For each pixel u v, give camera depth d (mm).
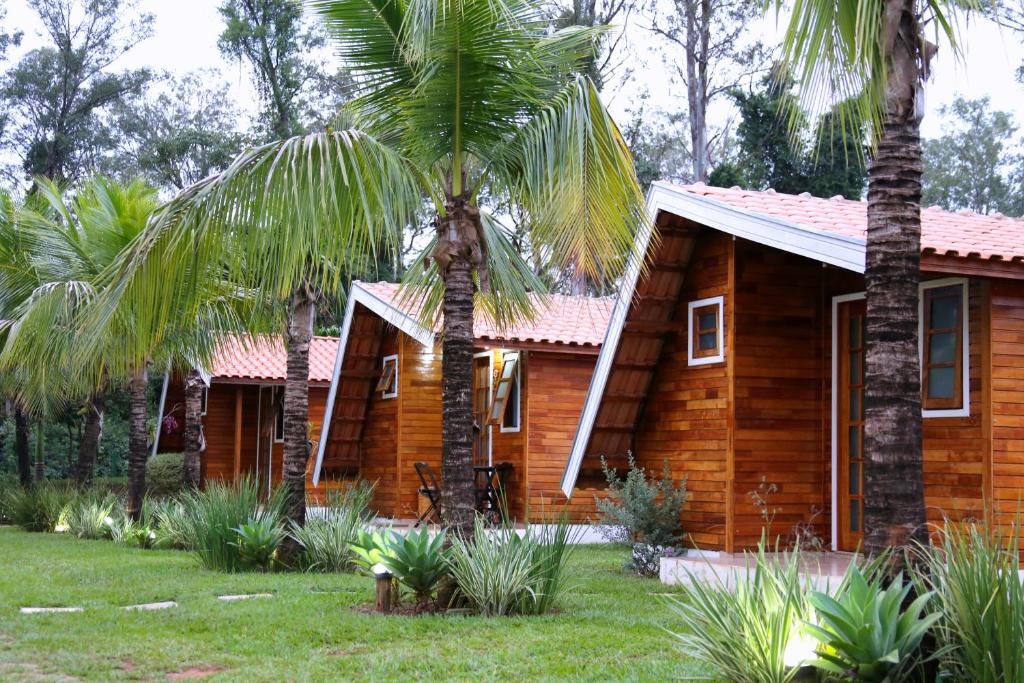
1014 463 9695
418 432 20281
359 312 21000
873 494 6238
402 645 7797
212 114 46250
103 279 9219
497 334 17125
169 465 27469
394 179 8562
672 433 13133
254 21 37938
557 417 17906
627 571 12633
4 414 29859
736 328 11938
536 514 17484
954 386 10148
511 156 9312
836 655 5656
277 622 8680
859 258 9789
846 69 6184
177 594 10523
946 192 40969
